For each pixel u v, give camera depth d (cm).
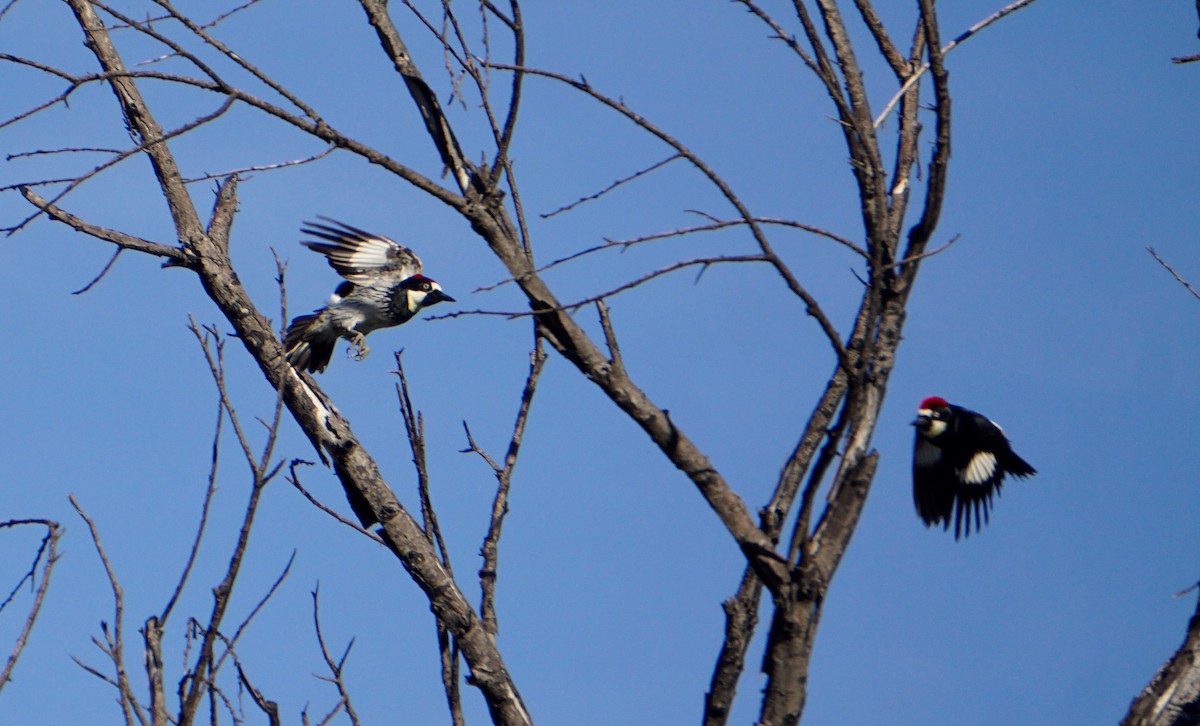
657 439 999
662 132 911
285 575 925
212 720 874
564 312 1009
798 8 1048
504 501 1182
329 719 968
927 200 1016
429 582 1173
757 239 905
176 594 853
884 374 985
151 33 1012
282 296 900
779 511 1040
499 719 1147
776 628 947
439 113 1084
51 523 871
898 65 1218
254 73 1027
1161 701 952
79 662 850
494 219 1060
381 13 1125
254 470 832
